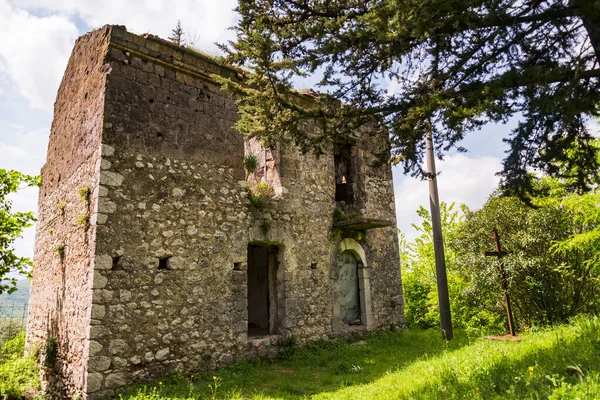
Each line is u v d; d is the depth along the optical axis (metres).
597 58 4.10
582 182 5.15
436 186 10.23
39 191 10.57
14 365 8.07
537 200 8.70
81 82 8.38
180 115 7.88
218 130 8.38
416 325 15.33
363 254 10.90
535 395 3.44
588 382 3.45
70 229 7.83
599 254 7.97
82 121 7.97
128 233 6.88
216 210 8.06
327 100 5.10
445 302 9.77
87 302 6.52
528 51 4.56
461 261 10.14
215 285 7.77
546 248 8.86
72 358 6.86
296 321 9.05
